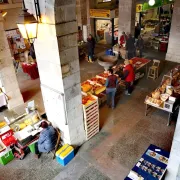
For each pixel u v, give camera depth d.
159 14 18.67
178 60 10.89
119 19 11.56
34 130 5.42
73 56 4.48
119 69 8.57
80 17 14.39
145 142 5.65
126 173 4.79
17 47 12.66
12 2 11.65
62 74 4.40
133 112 6.99
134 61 9.51
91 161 5.16
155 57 11.82
